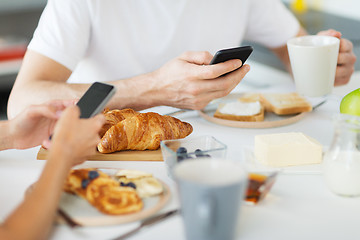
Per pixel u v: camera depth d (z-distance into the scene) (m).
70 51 1.57
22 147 1.04
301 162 0.99
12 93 1.44
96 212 0.79
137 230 0.75
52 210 0.70
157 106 1.43
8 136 1.03
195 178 0.73
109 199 0.79
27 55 1.55
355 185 0.85
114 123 1.13
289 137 1.01
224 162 0.73
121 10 1.69
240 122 1.27
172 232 0.75
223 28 1.85
